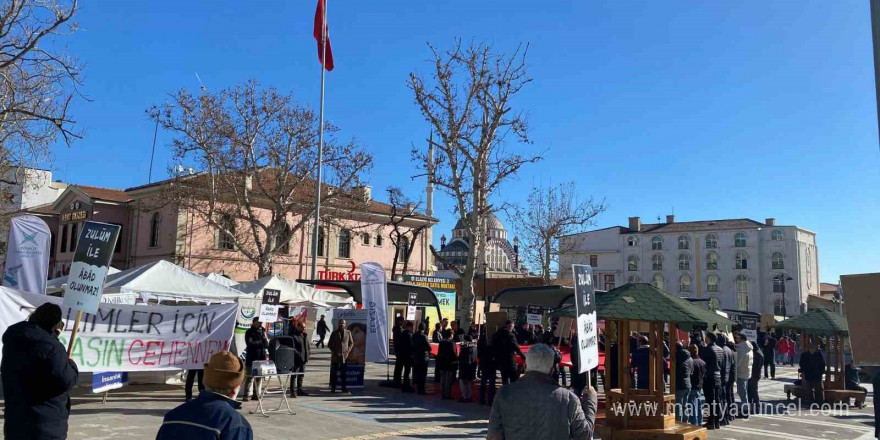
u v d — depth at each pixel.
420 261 50.75
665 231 93.88
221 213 34.50
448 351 15.87
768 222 90.06
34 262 12.83
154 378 15.38
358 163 34.72
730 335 23.30
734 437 12.49
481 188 28.17
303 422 11.59
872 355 4.52
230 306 13.11
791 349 35.66
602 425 11.48
